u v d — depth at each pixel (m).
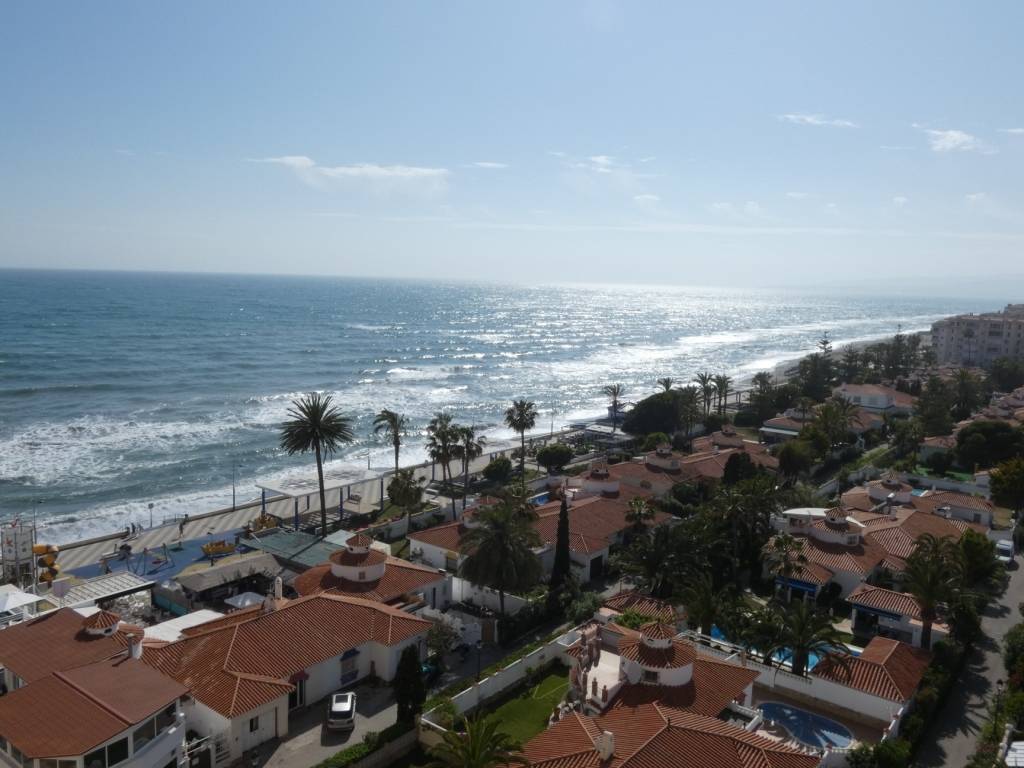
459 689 46.06
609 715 39.12
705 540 64.31
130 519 92.88
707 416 141.50
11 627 41.47
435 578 59.28
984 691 50.41
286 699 41.31
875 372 199.88
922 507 84.62
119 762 29.53
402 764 39.97
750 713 41.41
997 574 66.56
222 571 59.94
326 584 55.59
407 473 85.69
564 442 127.19
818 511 72.56
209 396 170.75
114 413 150.25
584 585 68.19
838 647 48.72
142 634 39.59
